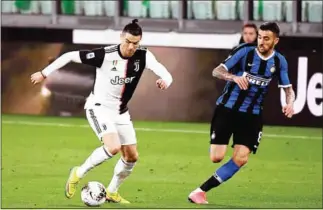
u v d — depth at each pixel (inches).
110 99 1088.2
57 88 2326.5
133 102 2295.8
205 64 2266.2
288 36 2615.7
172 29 2679.6
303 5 2672.2
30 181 1348.4
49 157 1628.9
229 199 1230.9
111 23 2714.1
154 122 2268.7
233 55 1123.3
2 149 1717.5
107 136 1073.5
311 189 1350.9
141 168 1523.1
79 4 2783.0
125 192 1269.7
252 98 1133.1
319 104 2236.7
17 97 2352.4
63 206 1117.1
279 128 2212.1
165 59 2276.1
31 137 1913.1
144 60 1080.2
